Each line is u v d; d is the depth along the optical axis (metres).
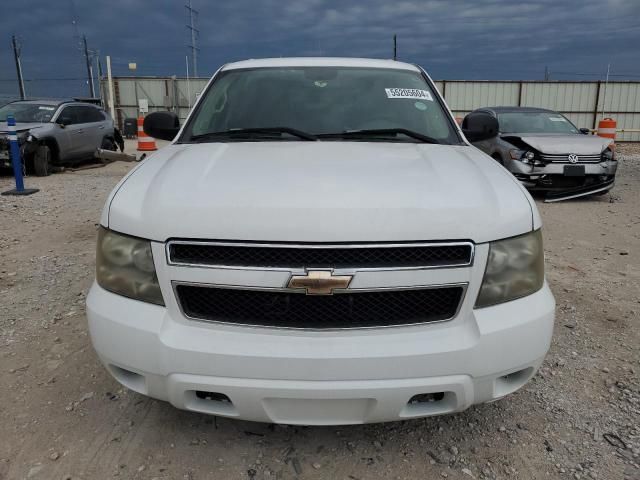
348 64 3.58
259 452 2.34
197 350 1.94
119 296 2.10
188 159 2.47
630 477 2.20
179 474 2.20
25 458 2.27
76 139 11.92
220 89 3.41
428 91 3.42
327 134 3.02
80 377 2.92
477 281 1.99
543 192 8.66
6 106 11.77
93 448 2.35
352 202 1.97
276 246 1.90
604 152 8.44
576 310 3.93
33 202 7.97
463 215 1.99
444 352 1.94
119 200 2.19
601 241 6.04
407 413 2.03
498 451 2.36
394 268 1.91
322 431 2.49
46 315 3.72
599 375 3.01
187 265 1.95
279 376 1.92
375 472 2.23
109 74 30.19
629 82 26.56
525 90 26.91
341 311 1.95
